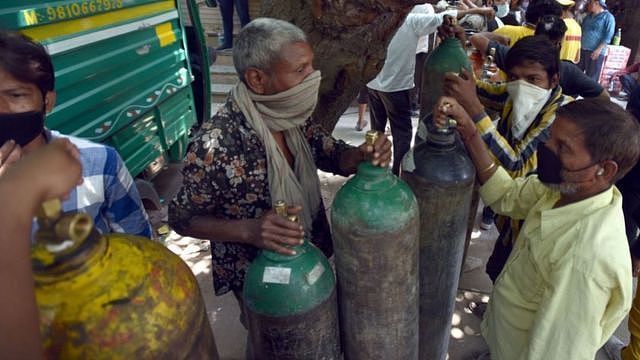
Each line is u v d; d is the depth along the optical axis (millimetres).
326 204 4109
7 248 524
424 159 1521
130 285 746
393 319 1408
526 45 1921
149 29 3340
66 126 2475
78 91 2557
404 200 1255
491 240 3395
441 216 1561
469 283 2922
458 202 1540
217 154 1454
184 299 808
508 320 1551
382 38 2107
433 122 1548
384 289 1330
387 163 1269
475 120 1717
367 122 6094
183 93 4035
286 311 1177
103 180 1328
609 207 1229
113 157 1364
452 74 1710
